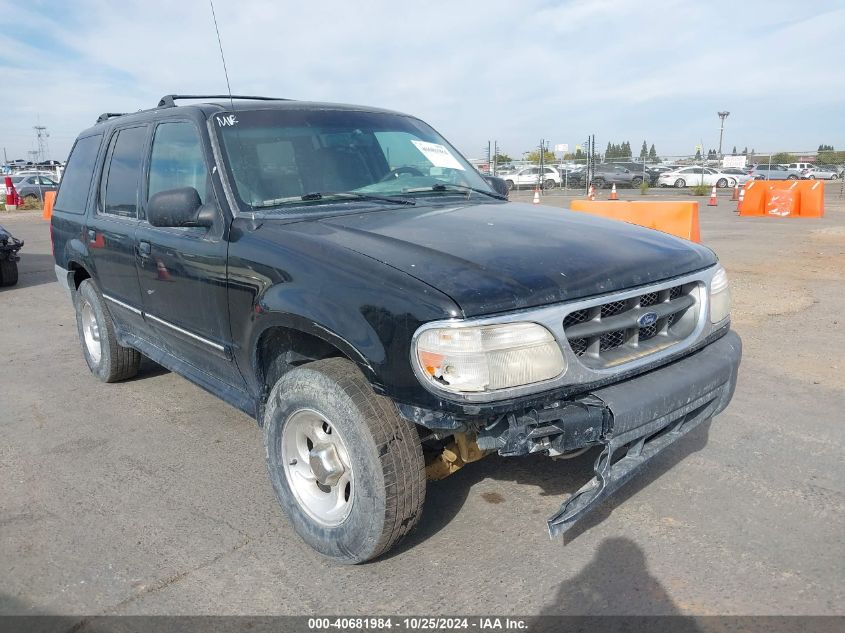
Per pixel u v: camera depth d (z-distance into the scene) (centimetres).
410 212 344
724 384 313
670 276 297
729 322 336
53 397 520
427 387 246
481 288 250
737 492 349
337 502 296
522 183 3312
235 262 322
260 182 352
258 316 307
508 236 302
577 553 302
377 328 256
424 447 302
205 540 320
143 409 490
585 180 3312
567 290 261
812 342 602
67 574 296
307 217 331
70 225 527
